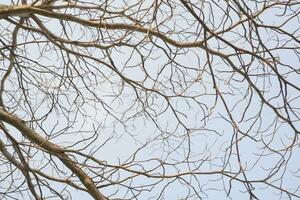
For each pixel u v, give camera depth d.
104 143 7.88
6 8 7.96
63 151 7.82
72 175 7.91
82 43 8.05
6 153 7.98
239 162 7.47
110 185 7.88
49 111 7.94
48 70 8.48
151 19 7.49
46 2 8.30
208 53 7.05
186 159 7.91
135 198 7.86
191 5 6.74
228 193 7.53
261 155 7.52
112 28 8.02
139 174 7.87
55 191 7.88
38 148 7.81
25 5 8.03
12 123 7.89
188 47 8.09
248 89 7.52
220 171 7.70
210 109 7.39
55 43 7.98
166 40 8.04
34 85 8.68
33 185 7.87
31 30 8.00
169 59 7.74
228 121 7.36
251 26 7.29
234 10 7.03
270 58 7.45
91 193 7.80
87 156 7.84
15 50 8.71
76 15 8.14
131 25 7.91
